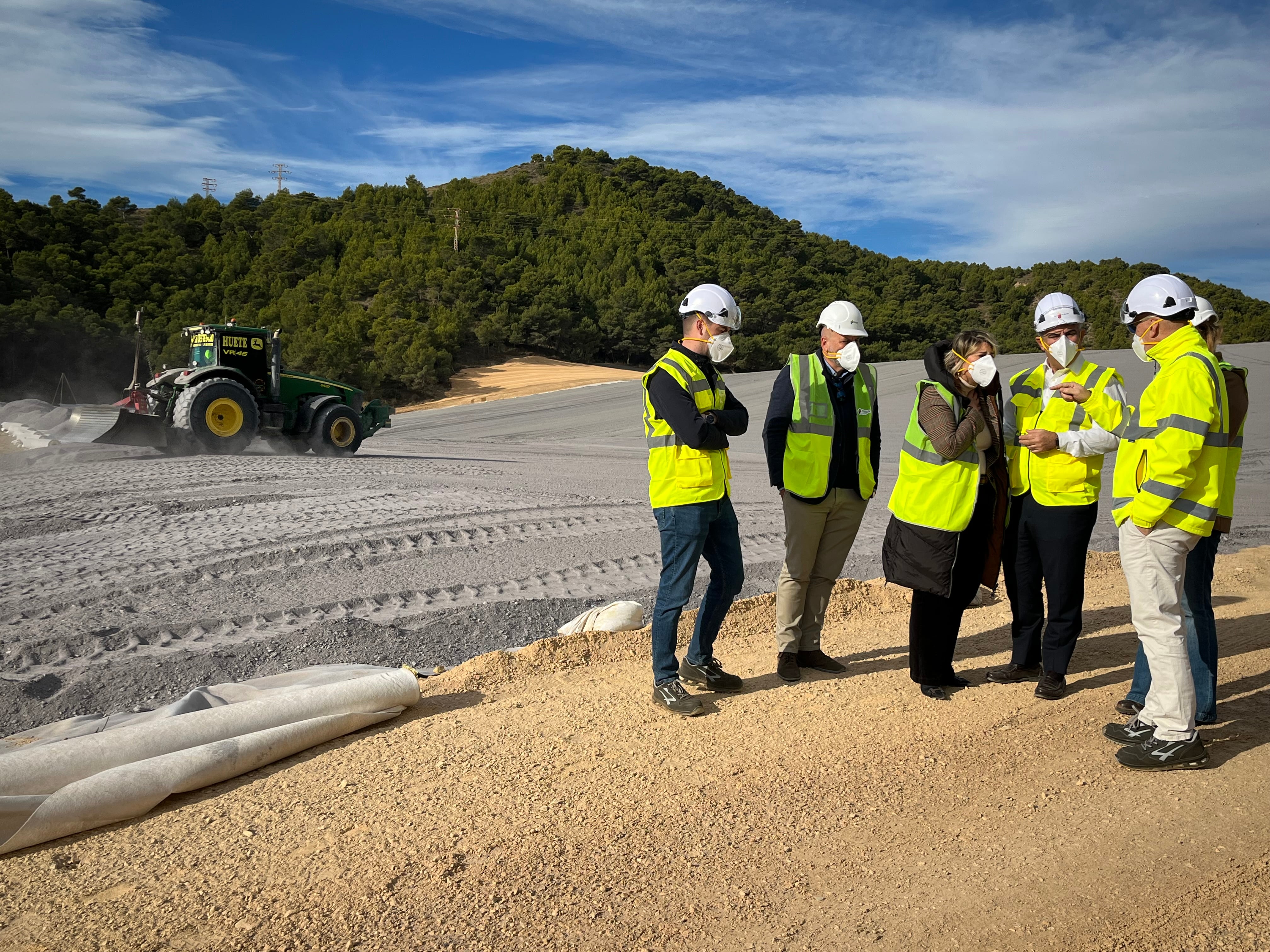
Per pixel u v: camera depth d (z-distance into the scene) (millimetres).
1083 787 2932
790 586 3979
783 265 98875
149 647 4633
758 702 3762
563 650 4379
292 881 2336
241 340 14367
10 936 2080
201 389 13406
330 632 4805
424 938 2090
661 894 2291
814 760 3131
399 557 6504
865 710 3643
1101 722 3520
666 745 3277
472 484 10758
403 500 8938
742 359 75500
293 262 80062
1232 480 3424
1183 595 3461
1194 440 2879
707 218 130875
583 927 2143
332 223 91375
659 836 2594
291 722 3248
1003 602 5656
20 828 2488
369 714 3461
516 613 5320
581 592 5801
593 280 83688
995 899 2268
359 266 78125
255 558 6281
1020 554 3910
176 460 12125
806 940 2098
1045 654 3785
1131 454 3125
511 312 73625
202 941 2062
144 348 52656
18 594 5379
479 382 57438
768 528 8312
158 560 6195
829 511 3971
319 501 8766
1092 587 6016
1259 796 2832
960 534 3637
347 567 6195
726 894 2297
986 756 3180
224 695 3613
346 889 2295
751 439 21953
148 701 4078
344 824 2658
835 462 3918
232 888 2301
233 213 99938
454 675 4129
